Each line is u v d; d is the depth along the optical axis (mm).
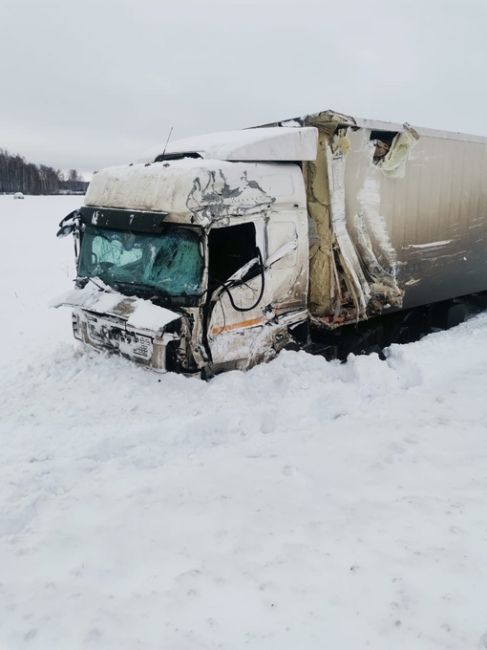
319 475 4535
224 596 3180
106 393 6141
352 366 6984
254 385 6316
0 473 4629
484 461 4676
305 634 2879
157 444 5152
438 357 7594
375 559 3422
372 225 7965
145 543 3715
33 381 6629
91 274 7113
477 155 9867
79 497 4316
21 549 3711
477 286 10766
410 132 7965
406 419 5570
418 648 2756
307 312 7289
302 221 6965
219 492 4305
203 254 5949
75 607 3170
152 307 6039
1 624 3078
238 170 6254
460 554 3428
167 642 2879
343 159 7148
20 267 19406
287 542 3641
